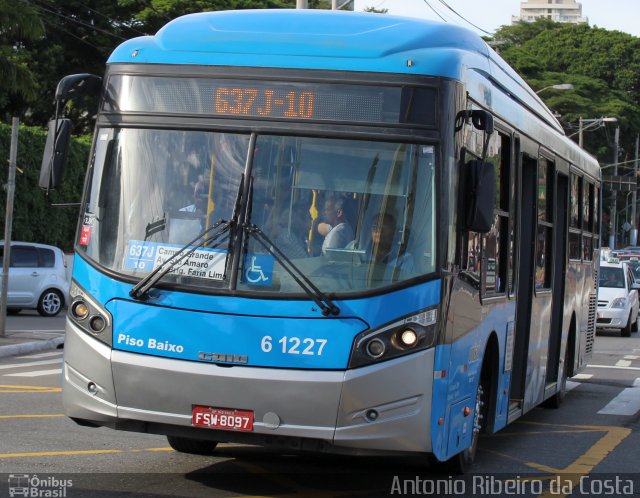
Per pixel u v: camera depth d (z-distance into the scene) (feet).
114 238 26.21
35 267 94.89
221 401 24.71
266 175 25.64
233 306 24.81
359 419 24.41
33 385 48.78
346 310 24.52
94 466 29.55
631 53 295.48
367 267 24.94
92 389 25.86
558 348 45.85
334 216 25.31
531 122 37.52
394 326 24.64
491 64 32.37
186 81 26.63
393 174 25.50
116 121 26.96
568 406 49.90
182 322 25.02
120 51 27.63
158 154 26.43
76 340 26.17
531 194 38.17
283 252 25.08
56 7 152.05
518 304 37.52
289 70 26.13
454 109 26.13
